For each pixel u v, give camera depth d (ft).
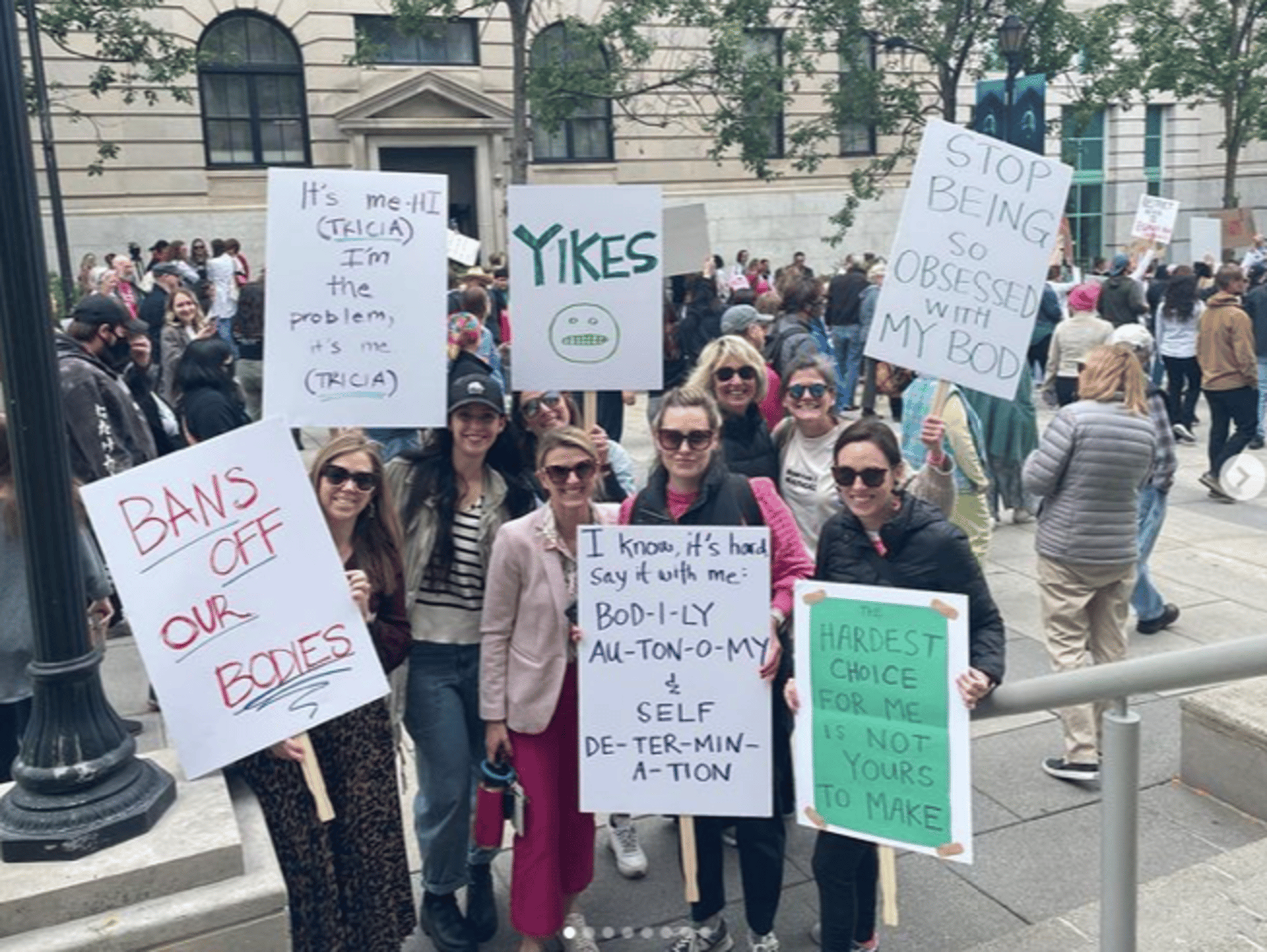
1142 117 104.22
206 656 10.00
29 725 9.77
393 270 12.87
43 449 9.39
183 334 34.60
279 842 10.71
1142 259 50.52
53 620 9.62
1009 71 49.21
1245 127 77.41
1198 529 28.73
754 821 11.64
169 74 59.31
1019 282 13.12
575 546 11.59
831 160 85.10
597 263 13.82
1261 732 14.66
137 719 18.37
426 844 12.24
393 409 12.85
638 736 10.88
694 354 35.91
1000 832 14.82
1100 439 15.40
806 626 10.23
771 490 12.07
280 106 71.72
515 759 11.70
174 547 9.93
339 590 10.35
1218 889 12.48
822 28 62.69
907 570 10.77
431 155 75.66
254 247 71.05
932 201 13.17
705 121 78.18
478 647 12.33
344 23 71.41
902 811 9.97
